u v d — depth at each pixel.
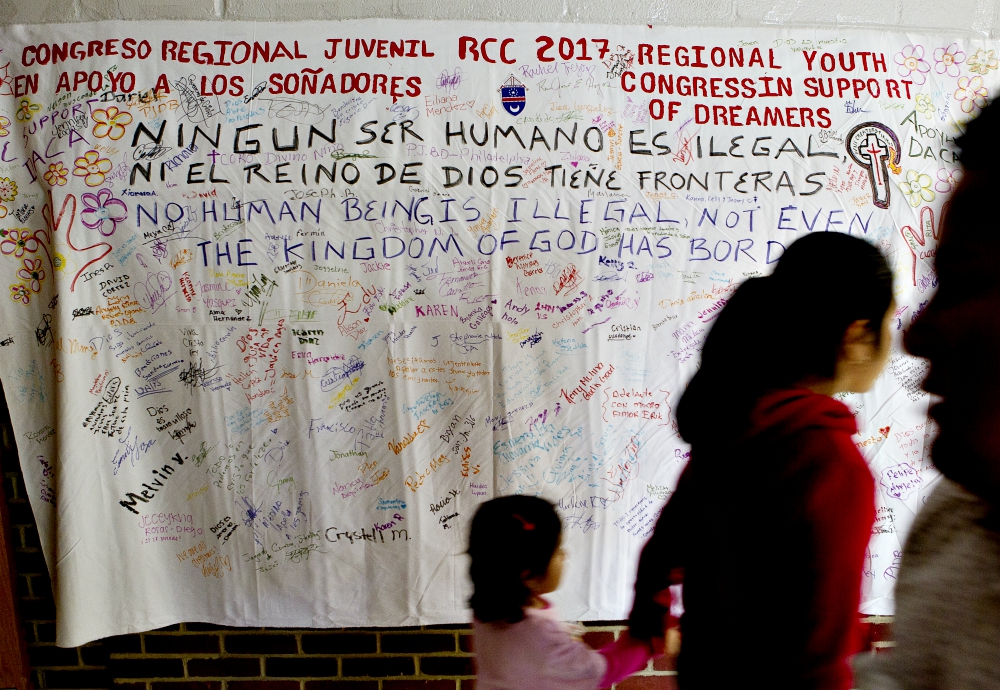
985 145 0.65
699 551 1.10
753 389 1.05
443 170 1.85
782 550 0.97
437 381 1.89
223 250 1.83
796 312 1.03
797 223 1.90
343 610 1.96
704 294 1.90
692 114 1.88
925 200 1.91
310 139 1.83
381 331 1.87
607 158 1.87
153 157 1.80
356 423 1.89
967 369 0.63
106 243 1.81
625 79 1.87
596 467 1.93
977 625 0.62
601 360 1.90
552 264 1.87
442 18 1.85
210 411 1.87
